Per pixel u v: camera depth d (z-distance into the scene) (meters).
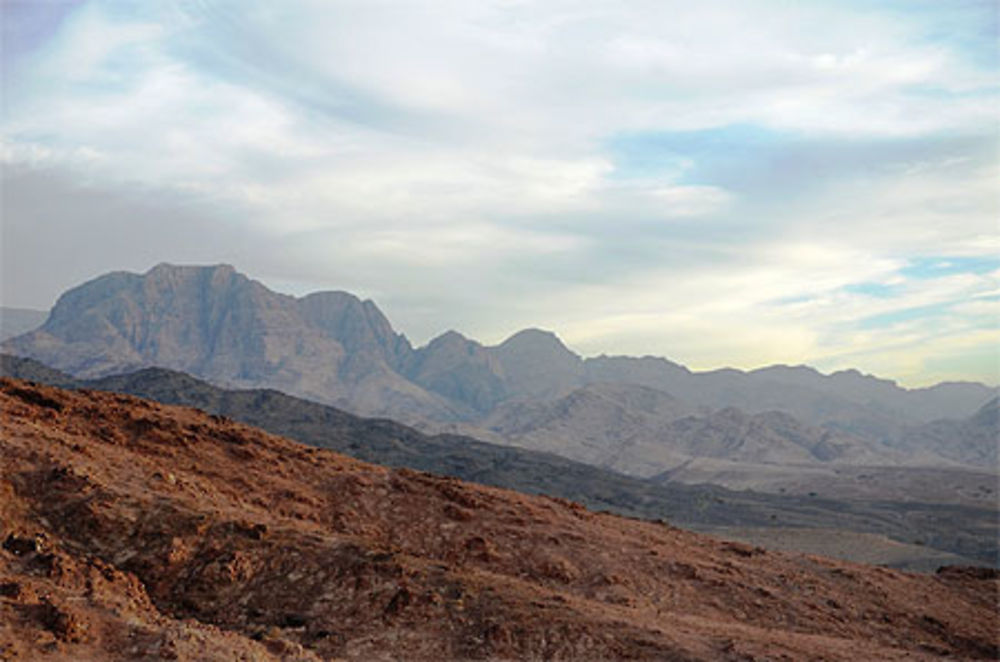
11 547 28.33
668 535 58.31
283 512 44.09
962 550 180.38
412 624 30.55
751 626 40.22
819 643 36.53
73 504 33.75
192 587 31.72
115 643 22.45
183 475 42.81
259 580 32.59
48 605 22.84
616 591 41.84
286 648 26.48
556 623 30.89
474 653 29.00
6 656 20.09
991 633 49.31
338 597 31.94
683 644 30.83
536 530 48.75
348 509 47.34
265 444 54.38
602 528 53.75
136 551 32.69
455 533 46.47
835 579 54.50
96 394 55.28
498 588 34.31
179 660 21.91
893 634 45.44
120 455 41.56
